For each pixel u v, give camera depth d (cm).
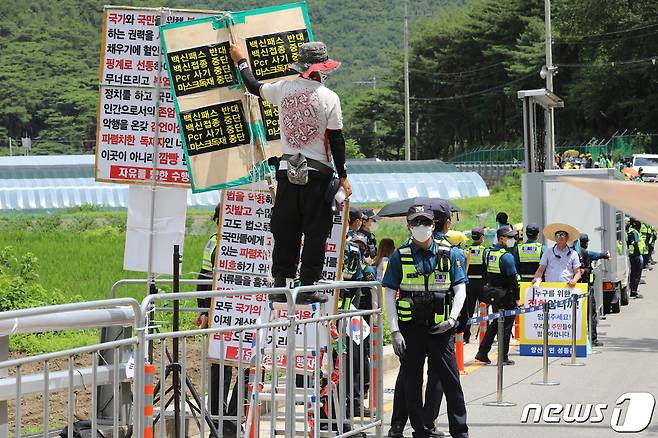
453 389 2327
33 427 2392
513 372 3597
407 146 16925
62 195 15150
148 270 2355
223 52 2219
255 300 2298
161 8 2297
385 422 2764
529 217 5484
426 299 2306
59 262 7294
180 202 2350
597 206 5419
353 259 2733
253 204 2319
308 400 2052
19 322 1642
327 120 2027
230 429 2205
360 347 2200
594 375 3497
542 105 5931
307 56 2055
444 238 2472
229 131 2220
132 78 2320
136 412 1606
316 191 2038
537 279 3922
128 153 2333
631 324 5181
